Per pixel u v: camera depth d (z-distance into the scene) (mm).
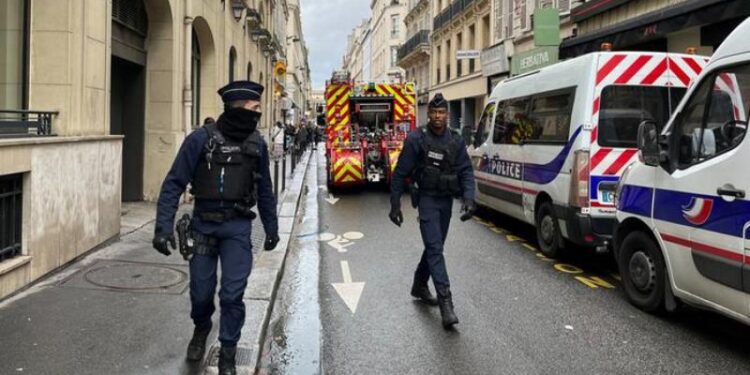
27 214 5453
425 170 5320
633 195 5824
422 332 5113
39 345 4234
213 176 3770
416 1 46375
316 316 5578
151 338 4457
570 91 7383
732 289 4469
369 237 9539
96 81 7188
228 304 3764
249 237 3908
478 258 7961
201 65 15039
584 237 6953
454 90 33031
